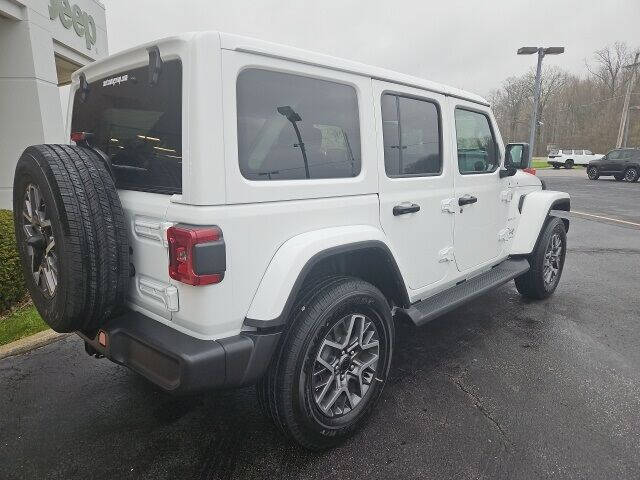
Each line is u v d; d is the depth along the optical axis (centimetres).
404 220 293
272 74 213
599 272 605
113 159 250
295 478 225
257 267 210
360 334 251
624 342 383
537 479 224
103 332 226
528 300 490
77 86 284
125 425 269
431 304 323
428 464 235
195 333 203
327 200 240
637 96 5169
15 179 232
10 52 641
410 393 302
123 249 214
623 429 263
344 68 245
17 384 314
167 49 196
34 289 241
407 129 297
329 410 240
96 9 925
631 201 1472
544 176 2822
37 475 228
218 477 226
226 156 193
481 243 387
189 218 192
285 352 219
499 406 287
